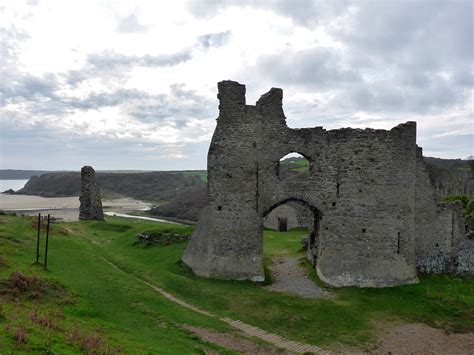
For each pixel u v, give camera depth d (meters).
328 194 24.81
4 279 16.81
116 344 12.30
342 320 19.33
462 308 21.08
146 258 29.02
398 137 24.39
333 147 24.80
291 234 44.81
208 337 16.14
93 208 48.97
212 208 25.31
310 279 25.17
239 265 24.73
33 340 10.54
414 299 22.03
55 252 26.95
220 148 25.19
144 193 155.50
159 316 17.58
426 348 17.02
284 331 17.95
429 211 27.19
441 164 91.88
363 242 23.94
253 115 25.28
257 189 25.17
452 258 27.47
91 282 20.52
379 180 24.05
